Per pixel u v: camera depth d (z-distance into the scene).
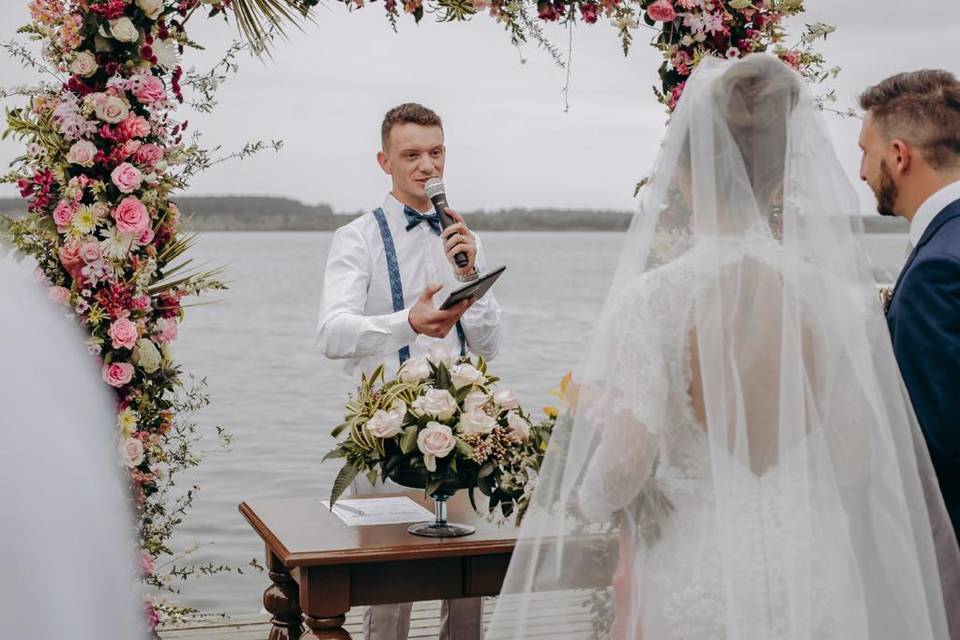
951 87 2.43
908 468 2.07
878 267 2.44
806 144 2.04
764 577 1.90
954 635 2.14
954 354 2.22
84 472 0.69
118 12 2.82
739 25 3.43
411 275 3.70
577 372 2.10
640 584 1.98
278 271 70.81
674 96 3.34
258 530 2.90
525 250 132.50
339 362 19.23
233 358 19.95
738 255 1.98
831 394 1.99
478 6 3.28
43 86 2.86
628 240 2.09
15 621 0.65
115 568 0.72
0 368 0.67
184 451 3.04
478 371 2.82
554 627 2.08
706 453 1.95
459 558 2.67
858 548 2.00
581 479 2.03
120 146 2.87
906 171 2.44
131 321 2.86
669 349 1.95
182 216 3.07
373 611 3.38
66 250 2.82
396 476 2.75
